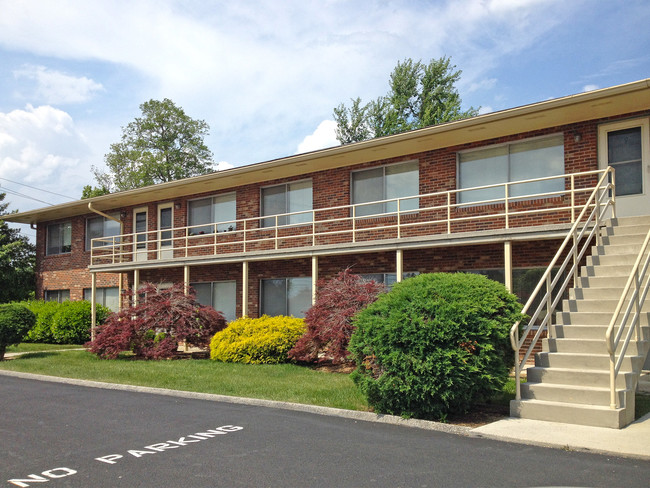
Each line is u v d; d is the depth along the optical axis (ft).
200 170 175.01
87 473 19.43
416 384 26.43
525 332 28.66
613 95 40.06
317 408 29.86
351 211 59.00
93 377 42.65
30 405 32.60
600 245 36.47
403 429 25.70
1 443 23.70
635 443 21.97
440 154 53.06
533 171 48.14
